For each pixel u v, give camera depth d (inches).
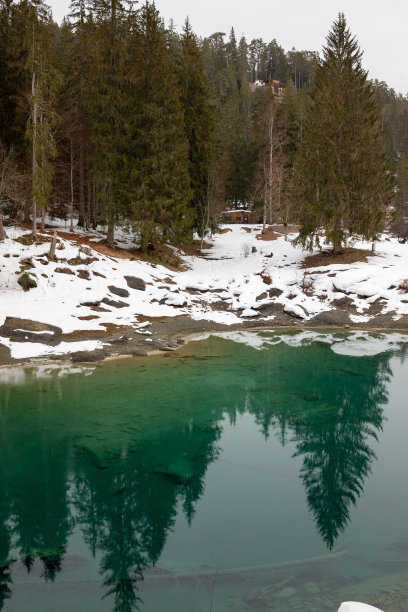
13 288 842.8
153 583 213.3
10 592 210.7
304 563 226.5
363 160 1098.1
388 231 2154.3
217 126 1556.3
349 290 995.9
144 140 1200.2
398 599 189.9
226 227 1953.7
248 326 880.9
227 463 352.2
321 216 1155.9
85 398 491.8
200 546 245.4
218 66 4537.4
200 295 1053.2
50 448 370.9
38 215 1382.9
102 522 274.1
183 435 399.9
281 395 510.0
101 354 650.8
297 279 1099.3
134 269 1081.4
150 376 577.0
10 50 1014.4
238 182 2372.0
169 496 301.4
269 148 1887.3
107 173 1150.3
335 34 1147.3
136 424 423.2
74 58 1248.2
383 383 555.5
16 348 663.1
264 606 192.1
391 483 318.0
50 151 1010.1
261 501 295.6
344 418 446.9
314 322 902.4
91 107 1165.7
